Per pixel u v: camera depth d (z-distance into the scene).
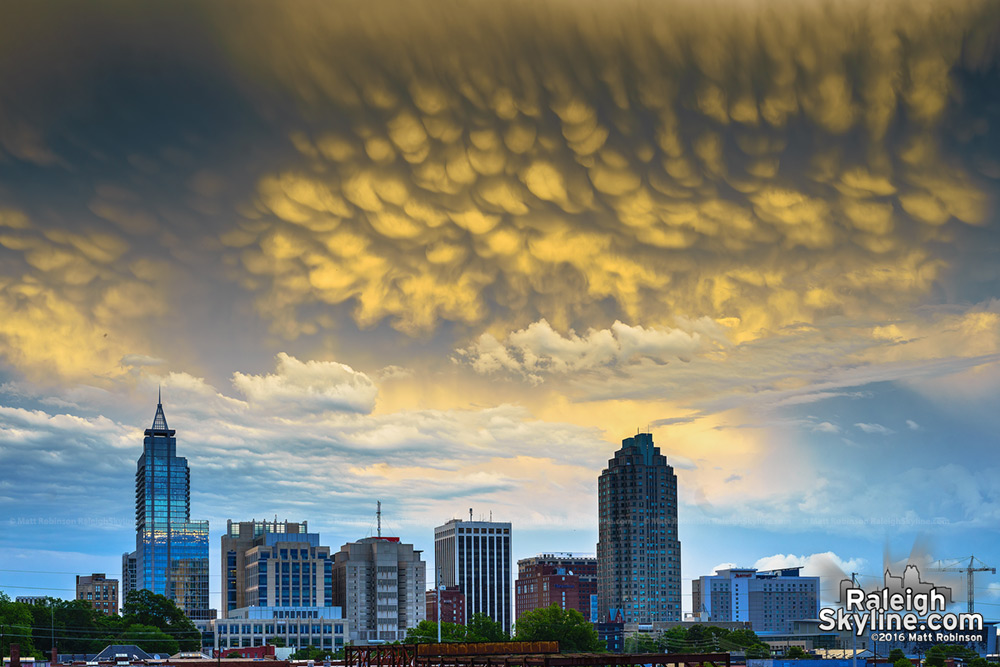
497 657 98.25
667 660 95.44
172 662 165.00
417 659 106.75
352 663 120.44
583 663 94.69
